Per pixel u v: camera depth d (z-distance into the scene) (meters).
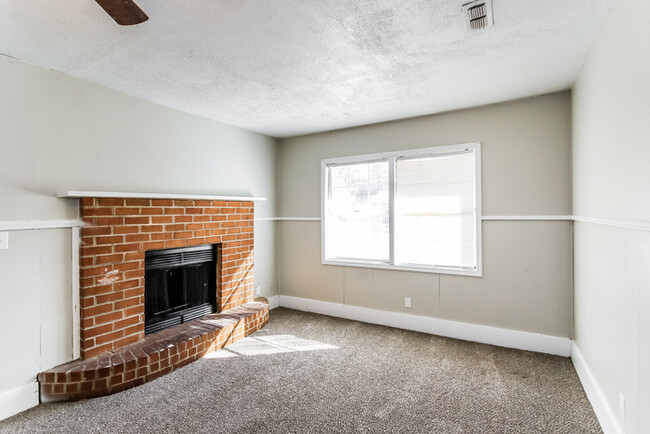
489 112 3.32
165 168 3.26
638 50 1.46
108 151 2.79
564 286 3.01
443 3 1.69
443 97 3.10
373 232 4.07
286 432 1.97
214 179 3.78
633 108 1.52
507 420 2.08
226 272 3.78
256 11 1.74
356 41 2.07
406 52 2.23
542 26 1.93
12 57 2.23
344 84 2.78
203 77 2.60
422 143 3.68
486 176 3.33
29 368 2.27
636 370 1.54
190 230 3.34
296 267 4.62
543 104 3.07
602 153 2.00
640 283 1.49
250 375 2.67
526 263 3.17
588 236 2.40
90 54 2.21
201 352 3.00
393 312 3.88
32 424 2.06
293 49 2.17
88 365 2.39
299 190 4.60
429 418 2.10
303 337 3.52
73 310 2.49
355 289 4.16
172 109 3.34
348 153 4.19
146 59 2.29
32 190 2.31
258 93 2.96
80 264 2.51
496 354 3.06
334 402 2.29
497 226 3.29
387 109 3.44
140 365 2.53
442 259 3.60
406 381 2.57
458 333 3.48
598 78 2.05
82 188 2.61
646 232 1.42
